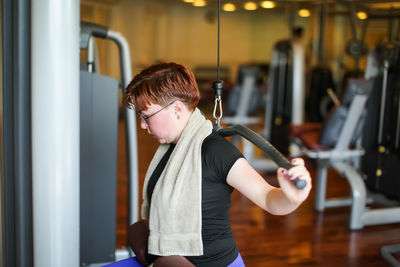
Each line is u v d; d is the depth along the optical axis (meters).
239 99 4.63
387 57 3.14
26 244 1.69
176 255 1.19
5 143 1.67
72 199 1.68
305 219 3.16
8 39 1.62
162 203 1.19
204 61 10.33
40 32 1.55
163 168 1.30
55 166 1.62
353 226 2.97
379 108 3.36
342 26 6.90
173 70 1.21
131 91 1.21
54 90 1.58
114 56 6.71
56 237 1.66
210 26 10.25
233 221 3.12
